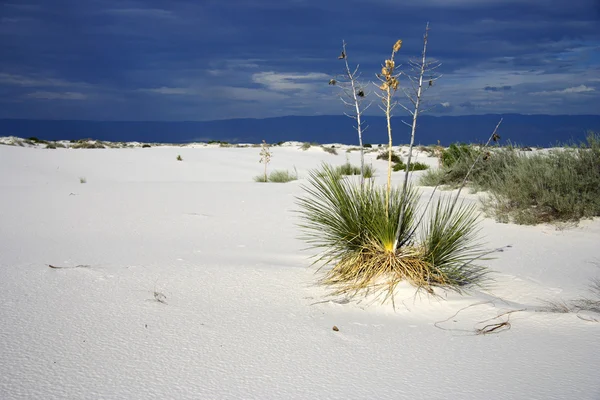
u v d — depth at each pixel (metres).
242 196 14.17
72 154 37.12
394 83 4.86
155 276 5.25
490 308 4.27
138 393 2.66
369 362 3.14
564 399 2.61
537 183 9.20
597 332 3.61
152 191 15.88
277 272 5.55
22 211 11.29
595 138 9.76
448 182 12.36
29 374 2.86
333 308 4.34
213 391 2.70
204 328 3.72
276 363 3.10
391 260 4.92
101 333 3.55
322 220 5.47
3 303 4.18
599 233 7.83
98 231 8.73
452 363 3.13
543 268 5.96
